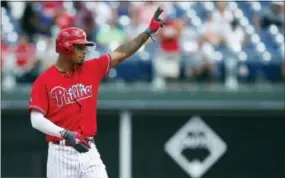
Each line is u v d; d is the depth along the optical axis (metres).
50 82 22.30
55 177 22.59
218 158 47.69
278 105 46.91
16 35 50.25
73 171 22.53
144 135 47.44
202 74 48.66
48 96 22.30
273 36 51.00
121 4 51.47
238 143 47.69
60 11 50.25
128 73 49.88
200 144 47.62
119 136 47.38
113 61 23.44
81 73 22.75
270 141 47.69
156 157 47.47
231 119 47.62
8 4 52.16
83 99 22.59
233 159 47.72
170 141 47.53
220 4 51.28
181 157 47.53
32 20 50.41
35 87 22.28
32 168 47.38
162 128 47.47
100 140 47.38
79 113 22.52
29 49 49.19
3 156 47.31
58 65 22.61
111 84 49.38
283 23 51.53
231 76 48.78
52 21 50.22
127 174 47.38
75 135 21.44
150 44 49.25
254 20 51.44
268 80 49.69
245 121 47.62
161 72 48.22
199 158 47.59
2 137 47.34
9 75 48.28
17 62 48.78
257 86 48.09
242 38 50.16
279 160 47.72
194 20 50.81
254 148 47.72
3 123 47.31
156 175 47.41
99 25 50.47
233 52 49.28
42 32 50.19
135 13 51.03
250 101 47.12
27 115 47.41
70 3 50.81
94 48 48.94
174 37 48.09
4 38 49.94
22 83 48.75
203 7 51.56
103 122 47.38
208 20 50.50
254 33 50.88
